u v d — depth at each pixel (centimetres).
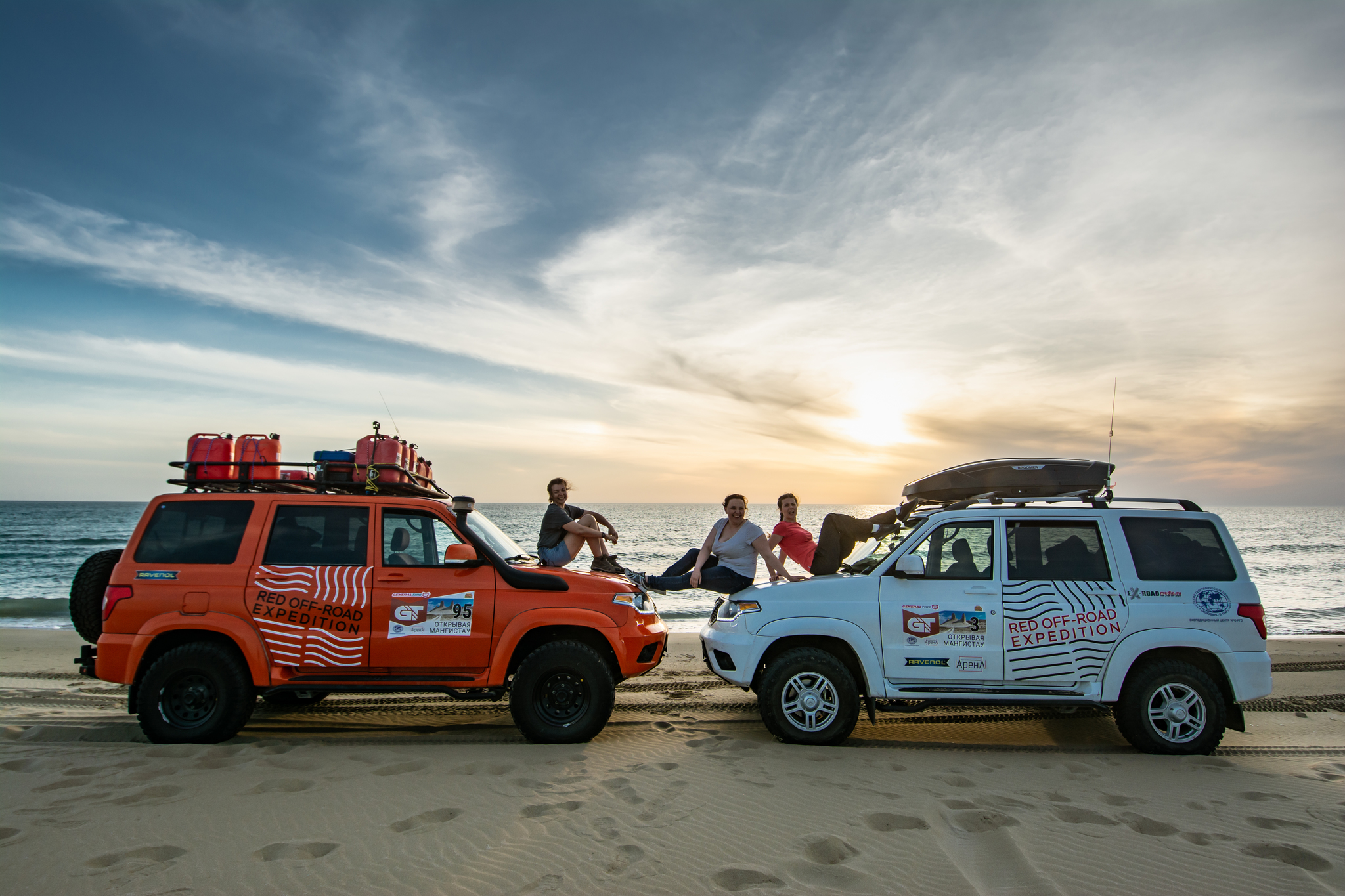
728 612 612
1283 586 2253
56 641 1130
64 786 443
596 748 539
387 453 610
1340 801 435
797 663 562
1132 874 341
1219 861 354
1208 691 537
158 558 561
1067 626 554
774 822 396
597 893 318
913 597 572
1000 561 575
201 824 389
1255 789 456
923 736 602
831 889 323
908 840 375
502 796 432
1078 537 579
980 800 431
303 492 637
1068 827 392
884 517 686
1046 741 592
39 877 327
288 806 415
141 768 475
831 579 596
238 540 567
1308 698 763
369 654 553
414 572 570
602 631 567
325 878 330
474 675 560
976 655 557
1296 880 336
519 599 569
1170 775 486
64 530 5022
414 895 316
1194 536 575
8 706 692
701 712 681
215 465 594
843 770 489
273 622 550
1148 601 554
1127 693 546
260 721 640
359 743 559
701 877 333
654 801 425
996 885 329
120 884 322
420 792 438
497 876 333
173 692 548
